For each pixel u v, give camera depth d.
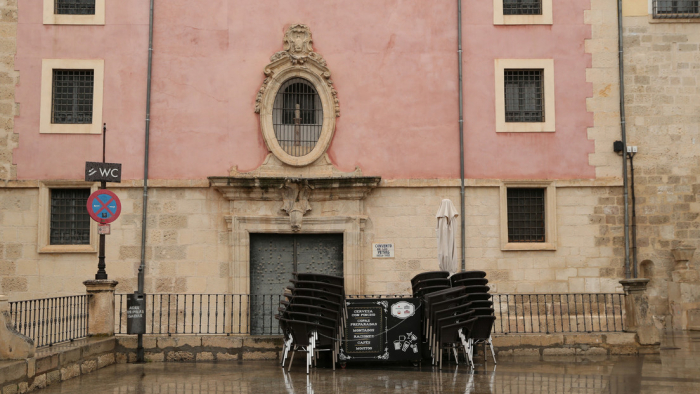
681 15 17.22
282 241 16.84
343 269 16.62
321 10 17.17
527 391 9.59
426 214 16.78
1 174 16.33
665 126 17.11
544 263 16.73
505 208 16.80
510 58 17.17
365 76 17.08
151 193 16.55
